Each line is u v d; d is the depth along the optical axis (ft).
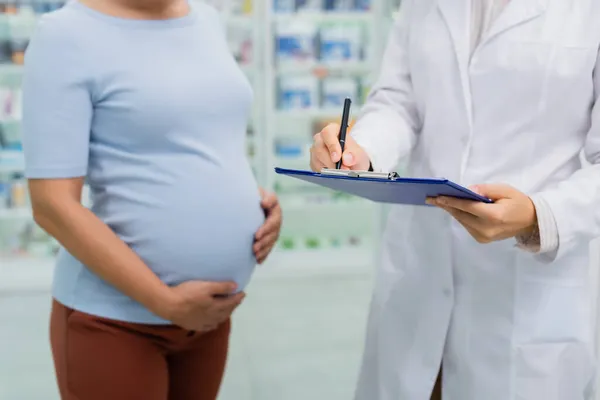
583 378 4.43
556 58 4.07
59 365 4.62
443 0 4.51
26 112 4.13
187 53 4.49
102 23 4.24
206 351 5.06
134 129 4.32
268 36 14.38
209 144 4.58
